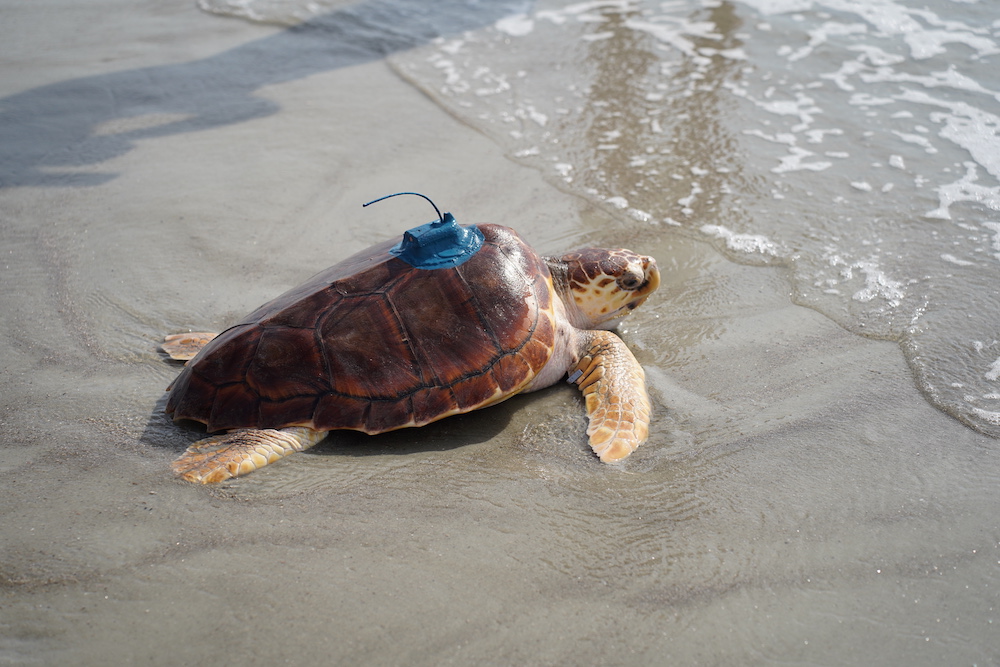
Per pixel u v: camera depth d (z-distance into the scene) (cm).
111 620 141
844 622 143
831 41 324
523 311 177
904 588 147
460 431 177
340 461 168
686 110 281
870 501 159
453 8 391
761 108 280
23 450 168
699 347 195
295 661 138
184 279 215
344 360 169
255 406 170
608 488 163
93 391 183
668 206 238
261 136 274
